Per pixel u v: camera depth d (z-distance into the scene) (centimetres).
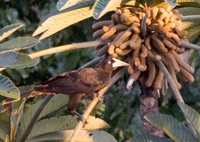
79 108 1277
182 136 704
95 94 840
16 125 898
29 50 1305
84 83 830
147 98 866
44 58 1358
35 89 828
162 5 873
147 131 870
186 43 866
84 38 1336
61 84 829
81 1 828
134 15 871
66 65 1338
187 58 1200
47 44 1322
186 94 1405
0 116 879
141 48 848
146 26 851
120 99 1370
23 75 1338
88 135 895
